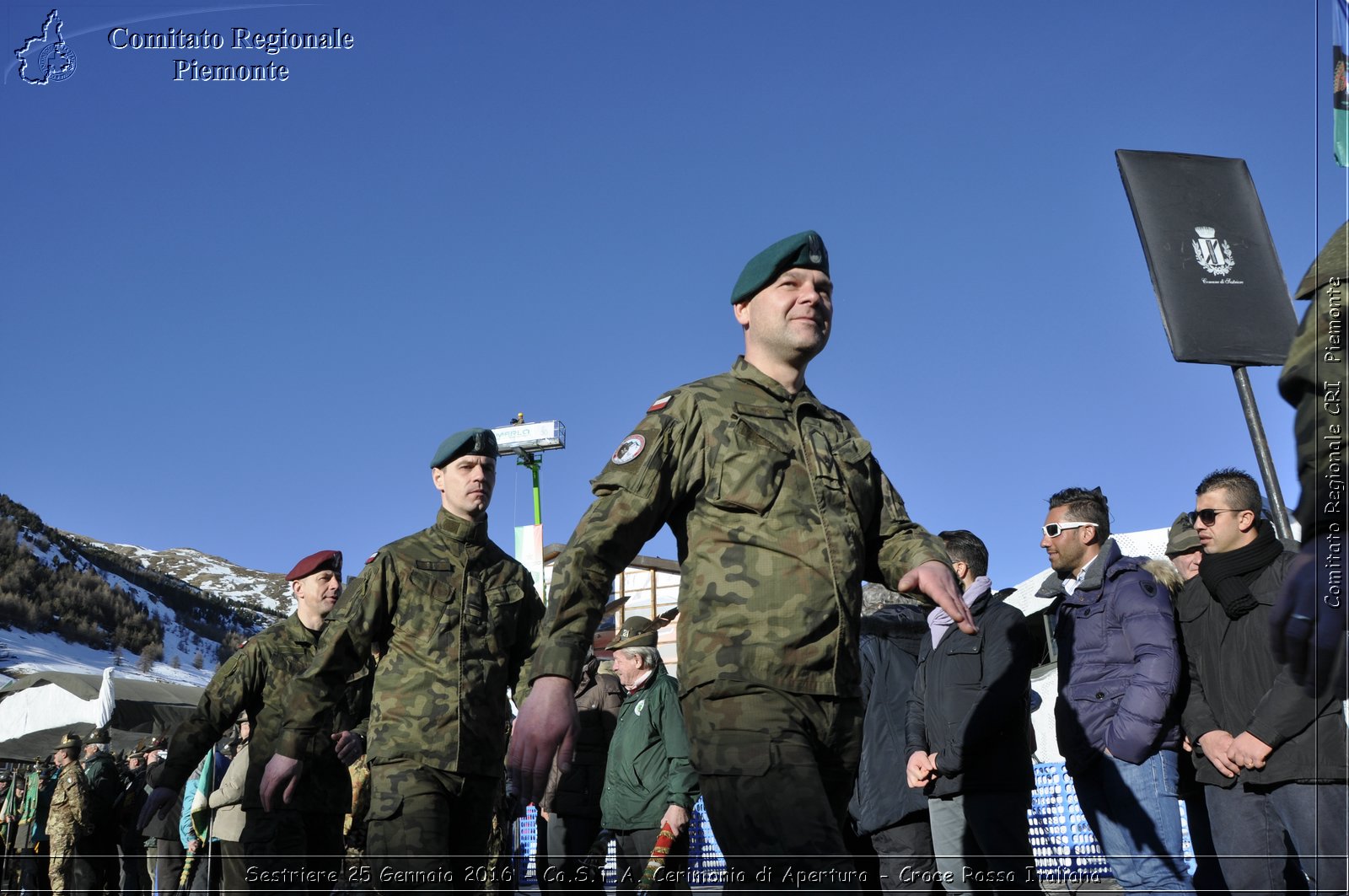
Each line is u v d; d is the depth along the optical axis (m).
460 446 5.07
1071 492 4.56
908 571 2.89
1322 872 3.34
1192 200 5.48
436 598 4.87
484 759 4.75
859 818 5.34
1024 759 4.31
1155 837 3.89
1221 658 3.88
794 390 3.00
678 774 5.86
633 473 2.73
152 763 11.78
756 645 2.61
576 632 2.56
